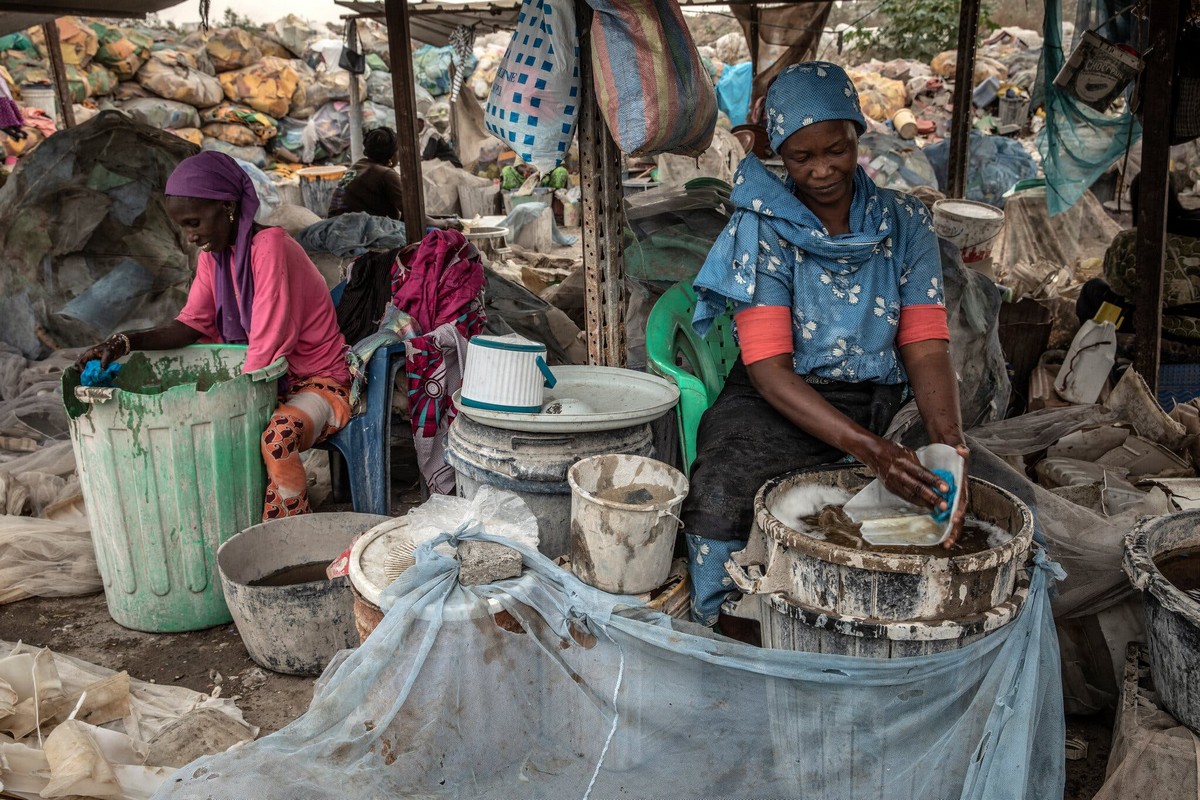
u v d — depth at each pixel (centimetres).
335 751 197
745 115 1085
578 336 479
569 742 213
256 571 296
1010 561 188
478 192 1059
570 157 1098
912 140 1038
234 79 1210
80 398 278
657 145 278
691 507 229
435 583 202
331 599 266
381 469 348
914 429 285
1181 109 397
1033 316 481
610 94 269
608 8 261
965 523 211
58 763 207
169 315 505
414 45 1354
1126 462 343
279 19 1304
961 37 596
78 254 495
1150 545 217
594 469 243
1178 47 394
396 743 201
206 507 294
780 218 218
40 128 989
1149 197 399
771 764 209
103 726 246
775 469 229
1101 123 510
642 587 224
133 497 287
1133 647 238
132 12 573
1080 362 415
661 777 212
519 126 289
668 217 414
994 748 187
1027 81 1135
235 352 340
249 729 244
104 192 498
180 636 304
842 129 210
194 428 285
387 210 631
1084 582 250
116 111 523
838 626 189
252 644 275
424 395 354
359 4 792
